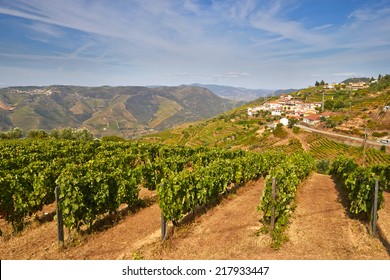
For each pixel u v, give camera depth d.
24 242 8.56
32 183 9.99
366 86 186.88
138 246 8.32
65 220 8.42
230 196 13.97
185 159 18.11
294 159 20.98
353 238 8.88
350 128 90.12
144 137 148.25
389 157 60.06
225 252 7.94
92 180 9.33
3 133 45.12
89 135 48.28
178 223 9.97
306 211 11.88
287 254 7.79
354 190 11.44
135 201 11.46
